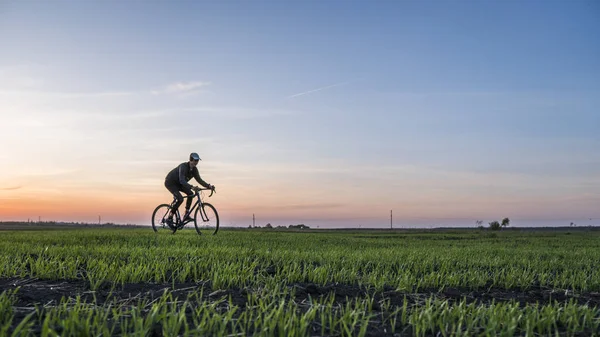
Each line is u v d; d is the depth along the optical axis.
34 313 3.67
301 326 3.34
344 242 13.22
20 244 9.48
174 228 15.45
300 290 5.07
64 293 4.67
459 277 6.13
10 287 4.93
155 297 4.55
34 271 6.01
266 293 4.80
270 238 13.54
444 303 4.31
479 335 3.41
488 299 5.23
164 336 3.14
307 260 7.61
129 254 7.78
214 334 3.19
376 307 4.48
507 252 10.85
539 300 5.29
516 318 3.95
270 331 3.29
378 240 15.40
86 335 3.11
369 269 7.08
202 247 9.22
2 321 3.54
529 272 7.09
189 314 3.90
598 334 3.71
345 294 4.98
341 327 3.65
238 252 8.16
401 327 3.80
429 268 7.33
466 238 21.33
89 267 6.24
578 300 5.34
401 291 5.33
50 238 11.78
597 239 21.02
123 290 4.89
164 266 6.03
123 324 3.54
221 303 4.36
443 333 3.47
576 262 8.77
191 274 5.87
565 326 3.96
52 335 2.98
